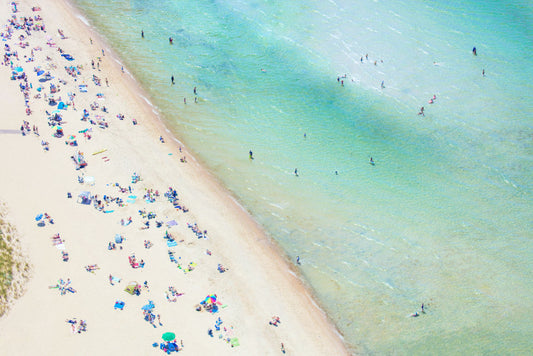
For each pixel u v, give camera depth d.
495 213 65.00
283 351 49.41
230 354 48.22
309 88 85.06
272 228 63.19
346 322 53.44
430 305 55.00
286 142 75.19
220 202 65.50
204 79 86.50
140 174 67.06
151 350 47.69
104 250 56.53
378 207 65.88
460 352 50.56
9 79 78.44
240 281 55.72
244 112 80.25
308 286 56.84
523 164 71.38
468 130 76.69
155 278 54.31
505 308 54.47
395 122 78.44
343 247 61.25
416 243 61.50
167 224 60.66
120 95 80.50
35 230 57.59
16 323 48.91
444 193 67.62
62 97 77.00
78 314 50.09
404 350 50.84
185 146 73.50
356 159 72.62
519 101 81.06
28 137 69.31
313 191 67.94
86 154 68.31
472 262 59.28
